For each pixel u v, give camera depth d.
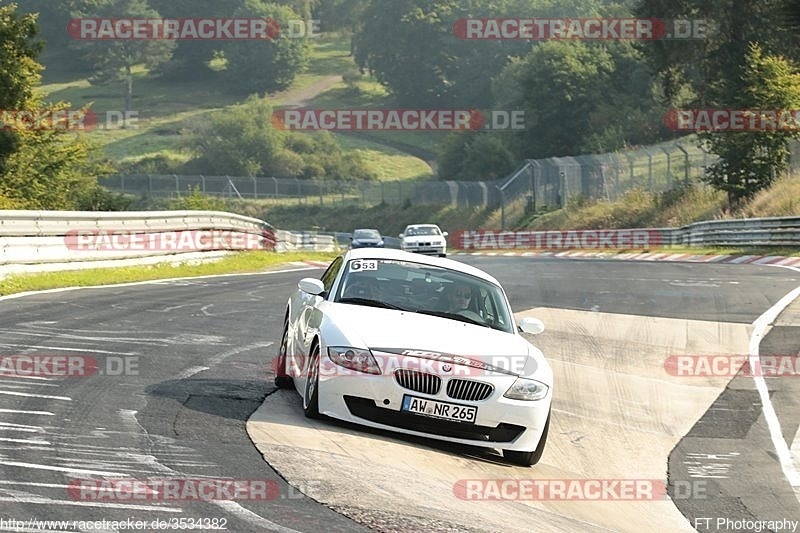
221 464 24.98
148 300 66.00
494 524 23.28
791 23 175.25
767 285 84.88
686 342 57.66
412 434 31.62
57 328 48.41
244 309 64.88
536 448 31.52
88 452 25.02
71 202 152.88
